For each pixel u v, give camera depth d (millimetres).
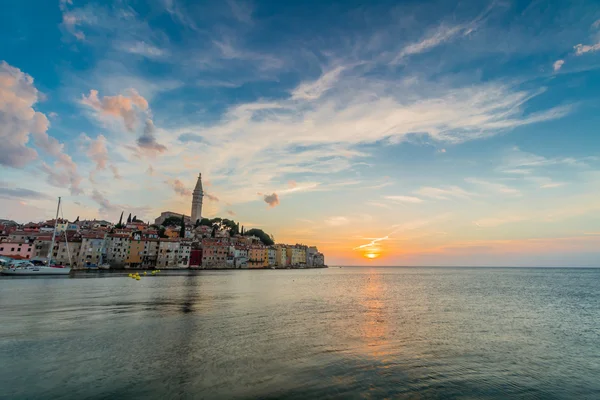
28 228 155000
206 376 19500
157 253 175375
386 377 20156
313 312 43750
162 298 54219
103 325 32125
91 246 146750
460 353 25719
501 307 52625
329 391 17812
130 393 17094
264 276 146250
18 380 18547
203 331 30469
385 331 32688
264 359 22812
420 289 87875
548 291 84000
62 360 21781
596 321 41156
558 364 23812
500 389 19031
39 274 98875
